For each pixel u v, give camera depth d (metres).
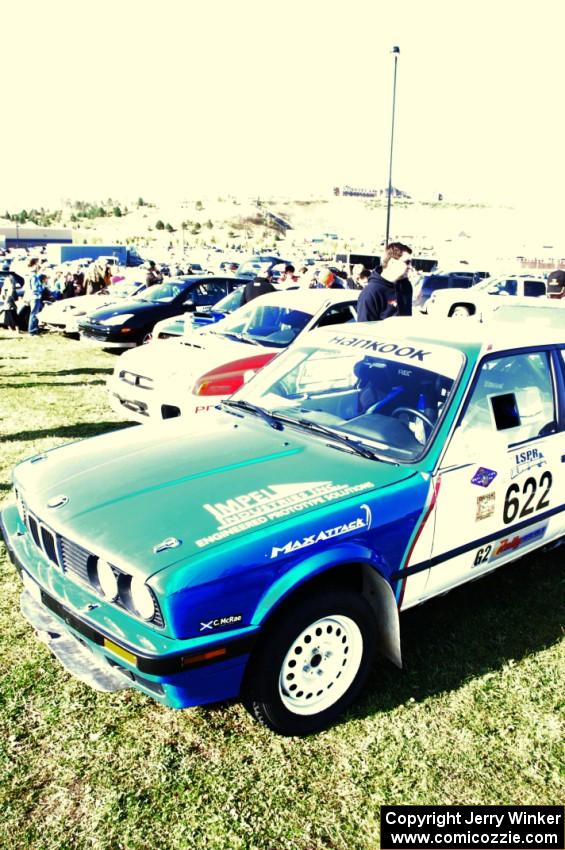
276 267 20.69
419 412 3.16
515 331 3.68
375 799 2.46
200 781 2.49
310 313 6.80
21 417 7.30
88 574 2.56
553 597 3.90
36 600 2.98
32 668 3.07
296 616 2.54
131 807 2.36
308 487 2.78
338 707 2.81
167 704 2.40
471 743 2.74
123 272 25.44
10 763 2.52
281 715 2.62
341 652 2.78
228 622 2.39
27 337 13.70
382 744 2.71
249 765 2.57
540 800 2.49
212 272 26.55
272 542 2.47
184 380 5.85
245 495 2.72
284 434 3.34
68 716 2.78
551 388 3.60
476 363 3.21
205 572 2.33
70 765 2.53
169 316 11.34
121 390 6.42
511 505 3.33
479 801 2.48
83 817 2.31
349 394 3.50
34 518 2.85
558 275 8.77
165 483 2.84
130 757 2.58
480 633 3.50
